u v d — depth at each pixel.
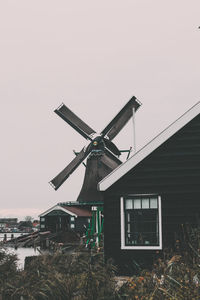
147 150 12.86
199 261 7.93
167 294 6.67
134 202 12.90
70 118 38.38
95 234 20.05
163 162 12.78
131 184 12.94
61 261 10.98
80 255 11.38
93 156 37.59
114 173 12.99
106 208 13.02
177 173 12.63
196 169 12.52
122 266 12.56
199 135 12.66
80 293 8.12
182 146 12.72
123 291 7.93
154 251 12.36
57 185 37.25
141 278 7.62
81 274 9.41
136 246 12.53
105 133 37.84
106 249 12.77
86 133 38.09
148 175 12.84
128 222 13.15
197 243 9.48
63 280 8.49
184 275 7.45
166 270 7.63
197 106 12.68
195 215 12.28
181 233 12.24
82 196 37.50
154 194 12.67
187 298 6.40
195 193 12.41
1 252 12.21
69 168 37.66
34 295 8.14
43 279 8.74
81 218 37.53
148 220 14.09
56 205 37.59
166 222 12.44
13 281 9.23
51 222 39.25
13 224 129.50
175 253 10.37
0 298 8.41
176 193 12.53
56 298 8.12
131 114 37.47
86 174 37.88
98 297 7.79
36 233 39.78
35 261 10.83
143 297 6.91
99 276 8.63
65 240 32.03
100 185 13.04
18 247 35.59
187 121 12.69
